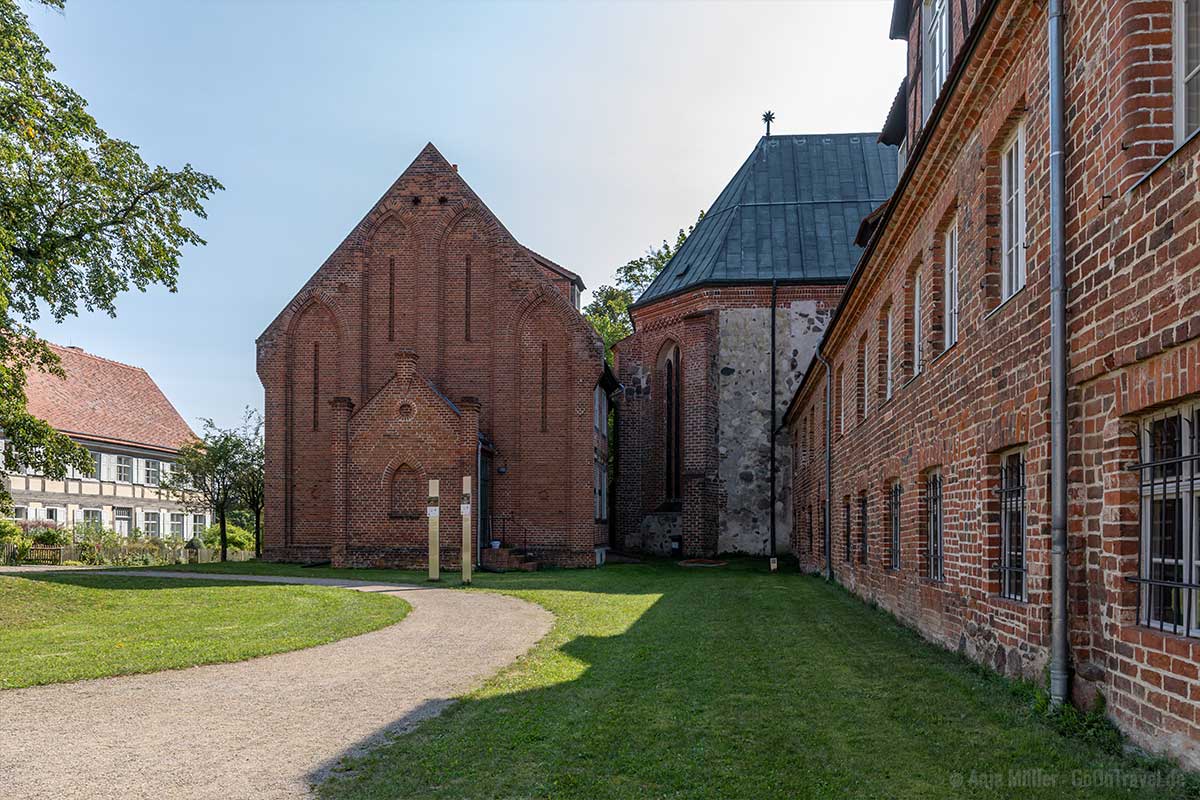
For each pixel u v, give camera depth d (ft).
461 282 107.55
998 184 27.68
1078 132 20.51
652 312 119.55
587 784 17.67
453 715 24.44
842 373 64.75
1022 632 23.98
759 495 109.19
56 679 30.45
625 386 121.08
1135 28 17.79
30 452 73.97
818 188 120.16
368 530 95.81
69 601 54.29
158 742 21.85
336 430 96.68
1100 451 19.58
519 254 107.14
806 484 90.12
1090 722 19.43
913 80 43.47
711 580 75.05
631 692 26.94
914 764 18.20
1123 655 18.45
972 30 25.11
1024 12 23.44
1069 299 20.94
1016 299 24.50
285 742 21.76
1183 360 16.08
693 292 113.09
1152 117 17.65
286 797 17.38
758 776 17.79
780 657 32.40
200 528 192.34
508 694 27.22
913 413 38.63
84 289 69.10
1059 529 20.97
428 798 17.16
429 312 107.04
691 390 110.93
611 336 171.63
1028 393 23.47
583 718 23.48
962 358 30.42
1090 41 19.80
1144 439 18.24
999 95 26.30
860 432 54.70
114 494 168.35
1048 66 22.09
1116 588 18.78
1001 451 26.84
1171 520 17.43
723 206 124.98
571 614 49.73
